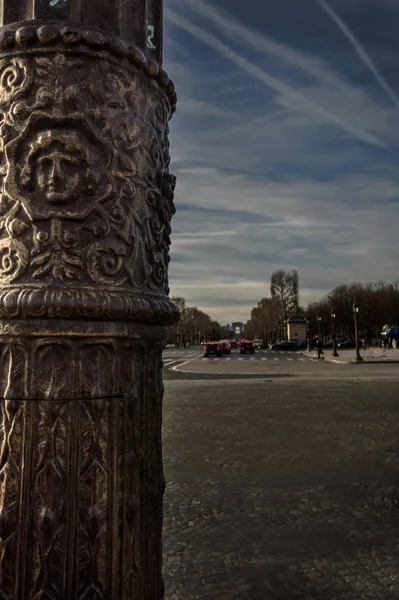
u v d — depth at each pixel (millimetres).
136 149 1565
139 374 1518
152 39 1816
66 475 1345
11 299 1346
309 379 19969
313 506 5090
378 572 3719
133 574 1450
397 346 60562
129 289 1487
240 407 11898
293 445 7762
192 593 3459
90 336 1387
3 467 1359
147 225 1599
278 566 3836
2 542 1337
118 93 1521
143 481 1517
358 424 9445
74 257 1410
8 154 1451
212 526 4633
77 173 1444
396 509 4957
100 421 1396
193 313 138250
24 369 1366
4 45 1471
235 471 6387
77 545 1338
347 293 81125
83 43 1463
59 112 1443
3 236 1447
